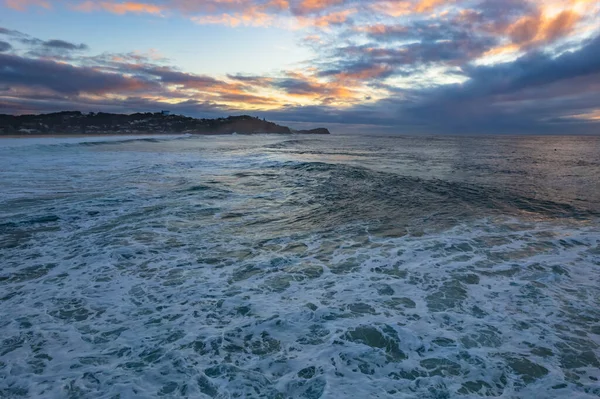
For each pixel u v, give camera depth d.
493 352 3.21
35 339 3.37
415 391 2.73
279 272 5.02
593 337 3.45
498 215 8.16
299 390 2.73
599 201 9.59
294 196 10.12
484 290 4.46
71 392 2.68
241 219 7.75
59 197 9.52
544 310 3.98
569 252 5.82
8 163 17.25
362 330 3.55
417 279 4.79
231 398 2.63
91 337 3.41
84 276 4.83
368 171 15.23
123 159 20.22
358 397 2.66
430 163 19.50
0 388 2.72
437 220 7.75
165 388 2.73
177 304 4.09
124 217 7.72
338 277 4.86
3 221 7.25
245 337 3.42
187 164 17.97
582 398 2.66
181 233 6.73
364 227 7.23
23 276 4.81
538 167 17.66
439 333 3.51
